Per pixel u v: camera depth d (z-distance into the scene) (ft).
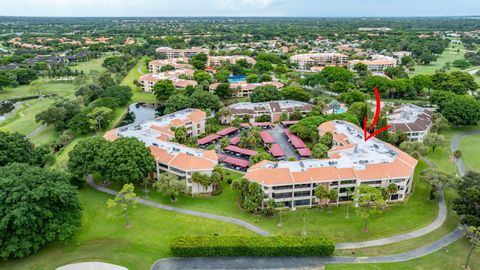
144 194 420.77
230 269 301.22
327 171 398.42
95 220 367.86
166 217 375.25
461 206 339.57
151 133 524.93
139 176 408.26
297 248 313.12
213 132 636.07
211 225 361.92
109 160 405.39
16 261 304.71
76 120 639.76
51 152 544.21
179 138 543.39
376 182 396.57
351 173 397.60
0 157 407.44
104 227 356.59
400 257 314.55
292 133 604.49
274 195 387.55
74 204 328.49
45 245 326.03
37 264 302.04
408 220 369.30
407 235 345.31
